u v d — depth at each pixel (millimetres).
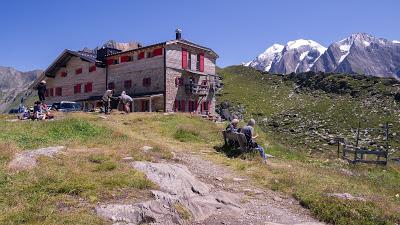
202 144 22516
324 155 28094
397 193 15844
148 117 30656
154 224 9266
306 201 12266
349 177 17688
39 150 14523
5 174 11242
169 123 28719
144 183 11305
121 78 50688
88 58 54125
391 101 91938
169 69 45906
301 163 20500
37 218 8609
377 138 70812
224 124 32219
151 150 16953
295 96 112000
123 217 9219
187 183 12266
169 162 15461
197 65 50062
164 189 11359
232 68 149500
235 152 19656
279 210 11664
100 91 53531
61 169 12141
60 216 8734
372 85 104562
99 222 8695
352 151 25719
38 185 10562
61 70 59938
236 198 12148
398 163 31406
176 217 9742
